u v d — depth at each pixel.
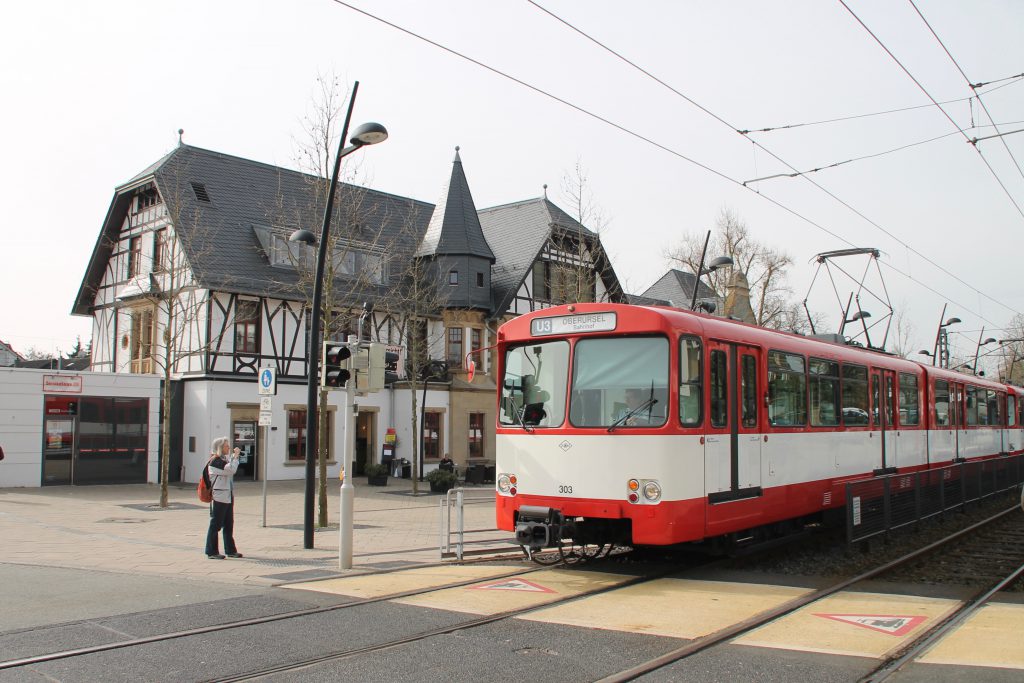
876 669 6.52
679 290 55.38
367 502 23.08
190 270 28.16
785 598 9.25
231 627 7.68
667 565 11.56
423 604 8.73
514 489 10.89
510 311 35.19
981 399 22.61
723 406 10.75
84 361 46.75
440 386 33.34
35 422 24.70
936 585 10.49
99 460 25.97
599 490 10.09
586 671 6.41
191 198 29.80
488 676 6.27
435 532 15.96
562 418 10.54
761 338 11.77
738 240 39.03
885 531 13.84
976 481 19.67
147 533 15.42
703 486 10.17
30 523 16.67
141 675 6.18
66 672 6.24
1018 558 12.85
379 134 12.71
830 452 13.49
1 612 8.28
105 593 9.32
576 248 36.44
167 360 21.14
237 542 14.26
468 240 34.62
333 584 9.95
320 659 6.66
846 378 14.38
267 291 28.64
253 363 28.59
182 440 28.16
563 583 10.00
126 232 31.95
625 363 10.22
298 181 33.84
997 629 7.83
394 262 34.16
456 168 35.69
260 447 28.48
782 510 11.93
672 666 6.58
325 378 11.59
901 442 16.55
